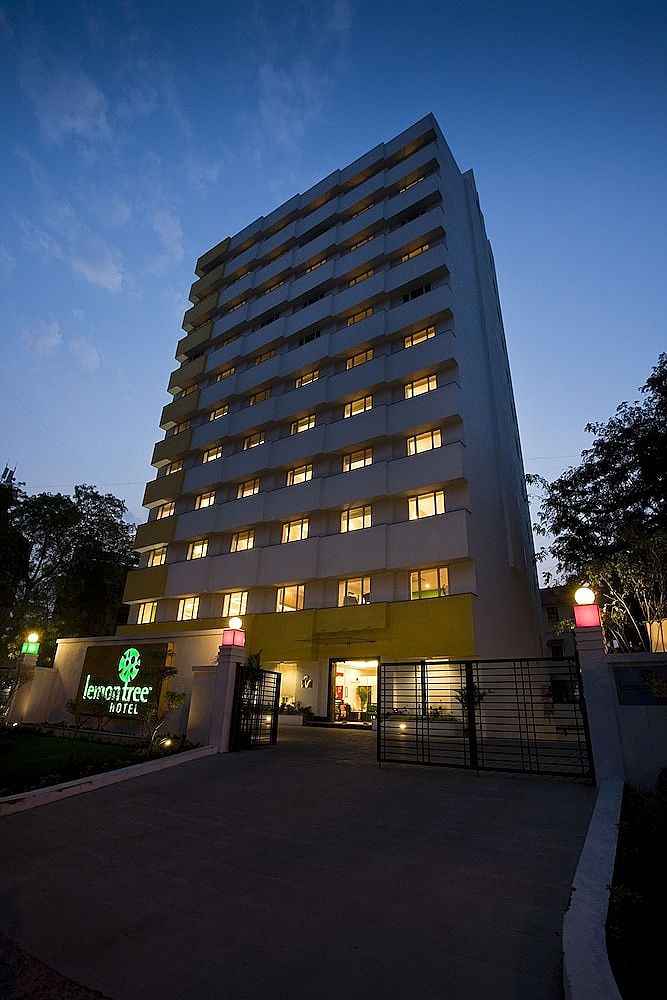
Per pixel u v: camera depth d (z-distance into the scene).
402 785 9.57
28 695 19.95
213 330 37.44
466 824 7.24
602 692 9.34
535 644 27.50
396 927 4.52
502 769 10.17
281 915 4.80
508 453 28.83
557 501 21.30
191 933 4.52
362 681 25.86
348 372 27.55
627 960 3.66
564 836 6.57
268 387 32.12
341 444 26.20
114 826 7.70
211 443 33.16
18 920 4.81
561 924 4.45
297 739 16.05
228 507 29.81
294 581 25.36
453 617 20.23
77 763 11.66
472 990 3.61
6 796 9.21
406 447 24.66
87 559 33.16
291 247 36.09
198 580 29.17
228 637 14.47
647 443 18.56
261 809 8.35
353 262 30.52
